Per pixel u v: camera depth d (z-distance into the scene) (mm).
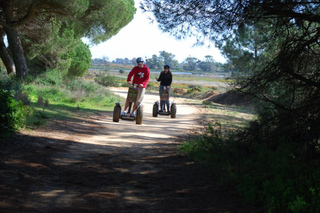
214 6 6727
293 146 5527
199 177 5766
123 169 6547
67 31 25625
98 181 5582
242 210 4168
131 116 11477
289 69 6551
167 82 15273
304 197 4215
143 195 4930
